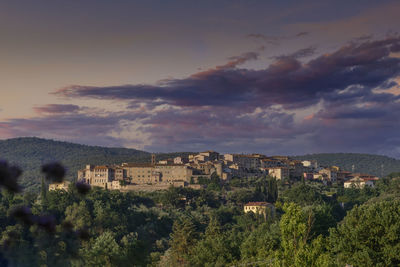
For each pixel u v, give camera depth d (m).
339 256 111.25
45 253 28.48
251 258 127.06
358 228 109.56
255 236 153.50
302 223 83.69
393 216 108.81
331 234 117.75
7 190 15.01
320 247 80.88
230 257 139.62
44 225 18.33
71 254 30.80
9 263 25.14
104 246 98.56
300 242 82.75
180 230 174.38
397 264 102.62
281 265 82.12
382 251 104.38
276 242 136.00
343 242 111.19
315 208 167.75
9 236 22.67
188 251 160.75
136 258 106.38
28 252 26.66
